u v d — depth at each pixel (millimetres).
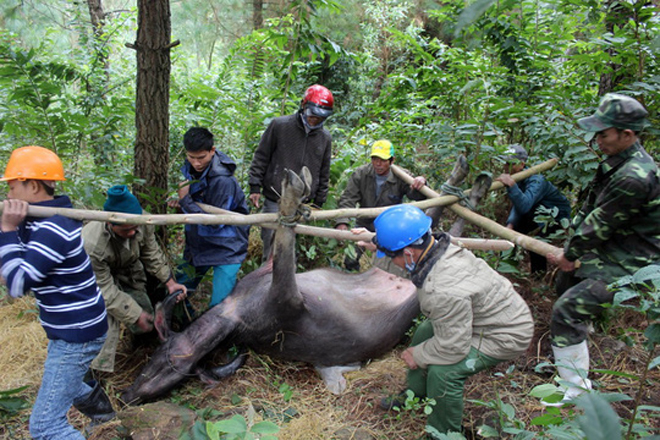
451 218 5441
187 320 3682
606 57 3881
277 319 3221
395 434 2809
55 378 2309
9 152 4312
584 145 3566
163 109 3426
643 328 3711
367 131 5801
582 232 2814
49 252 2092
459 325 2402
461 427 2684
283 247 2877
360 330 3436
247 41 6051
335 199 4781
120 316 2902
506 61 4391
